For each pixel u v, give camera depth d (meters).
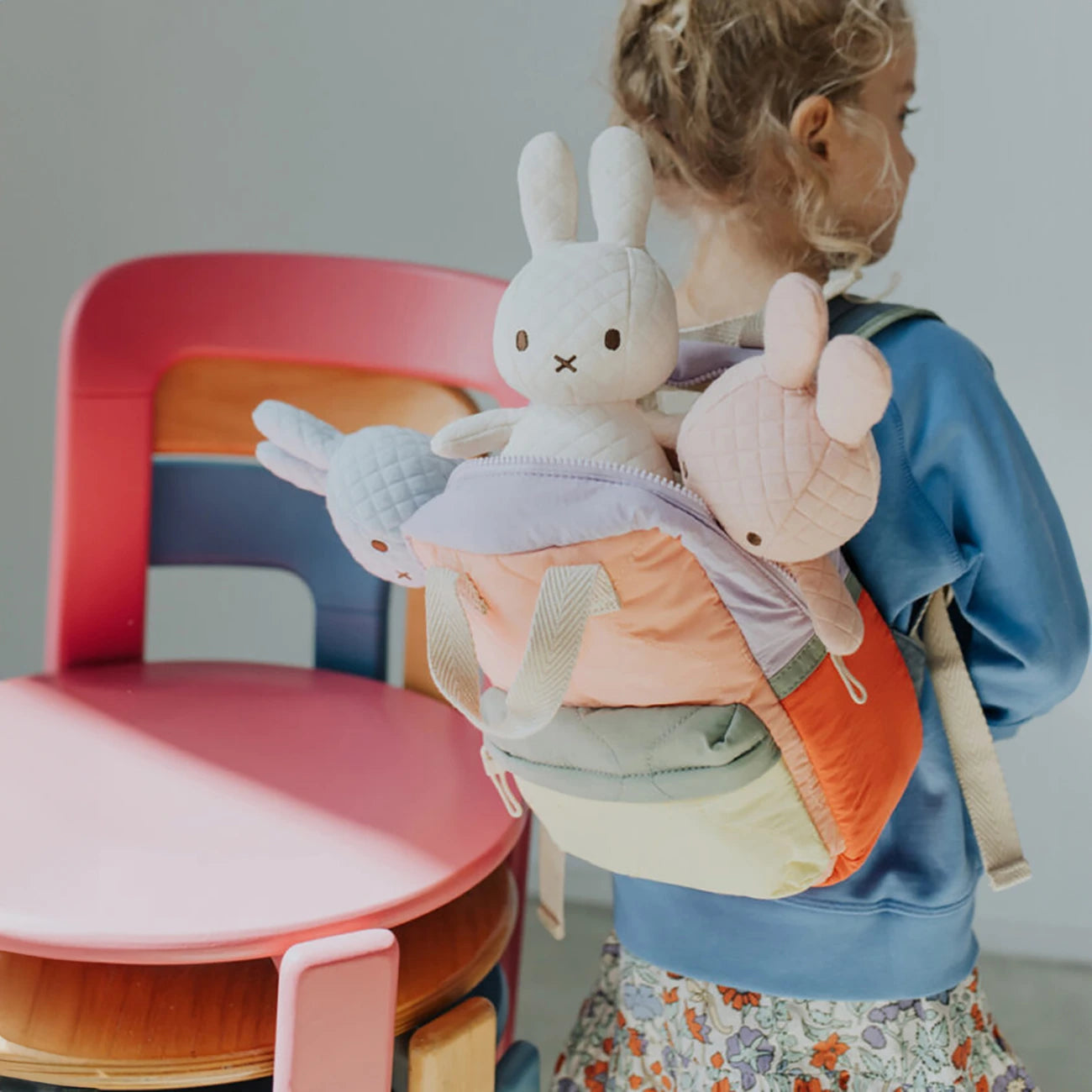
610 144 0.61
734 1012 0.77
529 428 0.61
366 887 0.71
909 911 0.73
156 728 0.95
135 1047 0.70
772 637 0.60
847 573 0.65
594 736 0.62
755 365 0.57
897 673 0.67
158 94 1.50
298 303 1.06
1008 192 1.34
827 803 0.64
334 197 1.49
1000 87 1.32
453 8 1.42
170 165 1.52
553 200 0.63
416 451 0.68
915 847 0.73
